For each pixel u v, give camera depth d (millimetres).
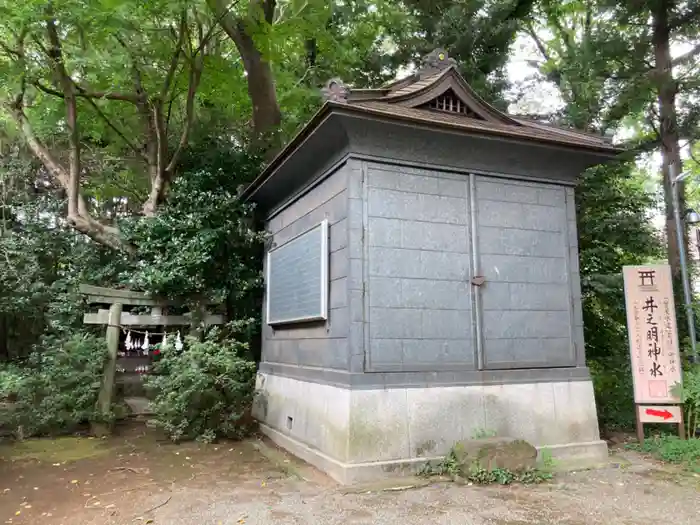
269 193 8758
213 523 4414
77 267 11070
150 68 10062
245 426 8414
